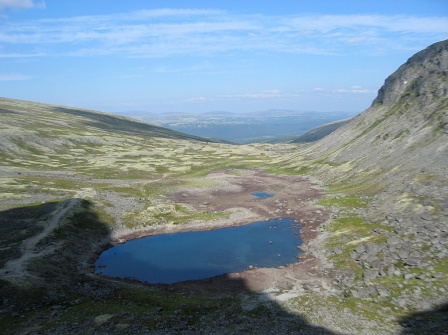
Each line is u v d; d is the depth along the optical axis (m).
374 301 48.00
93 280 59.81
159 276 63.53
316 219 91.69
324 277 58.53
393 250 59.53
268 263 68.19
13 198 100.88
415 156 104.56
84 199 100.44
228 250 76.12
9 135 193.75
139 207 105.25
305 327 42.72
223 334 41.03
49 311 47.09
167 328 42.72
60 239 73.69
